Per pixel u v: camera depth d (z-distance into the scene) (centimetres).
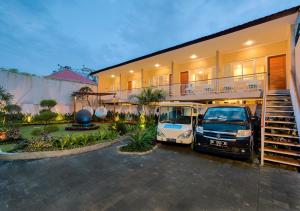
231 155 595
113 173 497
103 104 2189
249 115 685
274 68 1097
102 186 416
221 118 695
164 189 402
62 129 1253
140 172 505
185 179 457
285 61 1056
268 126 700
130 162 594
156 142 871
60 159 619
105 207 331
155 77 1838
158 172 505
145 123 1342
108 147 798
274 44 1100
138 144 753
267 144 657
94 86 2206
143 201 352
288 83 959
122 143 875
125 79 2180
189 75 1539
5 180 448
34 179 454
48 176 474
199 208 328
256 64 1173
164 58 1458
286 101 830
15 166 548
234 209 325
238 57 1255
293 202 349
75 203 345
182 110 820
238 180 451
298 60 724
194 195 375
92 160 612
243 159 617
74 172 503
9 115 1334
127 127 1157
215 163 583
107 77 2361
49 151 651
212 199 359
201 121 707
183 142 758
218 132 624
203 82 1430
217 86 1219
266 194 379
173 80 1541
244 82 1152
